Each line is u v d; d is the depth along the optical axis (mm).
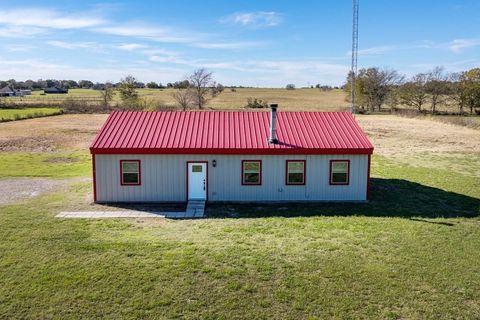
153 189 20469
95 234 15344
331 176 20734
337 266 12445
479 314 10000
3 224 16422
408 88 74500
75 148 37906
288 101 98250
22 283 11242
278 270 12156
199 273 11898
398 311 10117
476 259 13078
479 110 67750
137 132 21391
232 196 20672
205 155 20281
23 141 40969
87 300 10453
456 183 24484
